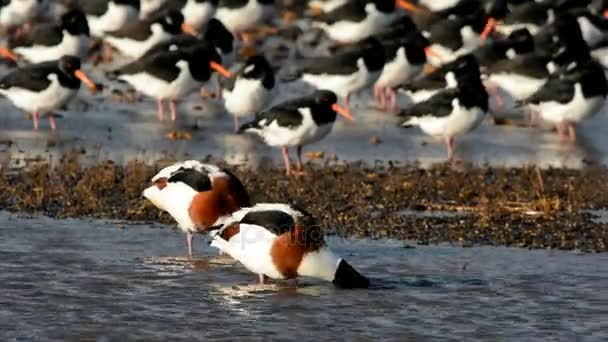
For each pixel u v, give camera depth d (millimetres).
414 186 18094
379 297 13375
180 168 14633
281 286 13758
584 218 16609
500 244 15586
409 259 14859
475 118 20172
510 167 19656
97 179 17891
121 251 15125
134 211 16828
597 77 21375
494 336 12273
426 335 12297
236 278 14070
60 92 21156
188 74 22109
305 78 23297
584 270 14461
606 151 21016
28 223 16281
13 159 19406
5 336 12172
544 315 12906
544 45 24859
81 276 14078
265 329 12406
